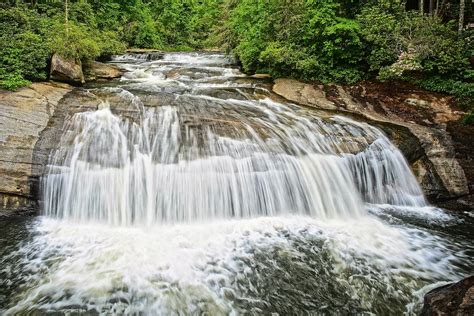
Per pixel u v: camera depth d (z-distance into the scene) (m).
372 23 11.70
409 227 6.84
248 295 4.79
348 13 13.23
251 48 13.38
